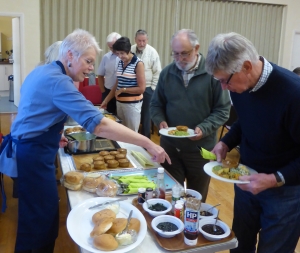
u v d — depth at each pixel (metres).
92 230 1.27
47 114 1.54
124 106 3.55
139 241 1.21
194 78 2.15
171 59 6.73
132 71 3.47
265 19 7.17
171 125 2.29
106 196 1.59
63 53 1.59
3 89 8.99
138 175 1.85
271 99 1.40
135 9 6.30
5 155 1.68
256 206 1.68
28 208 1.66
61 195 3.29
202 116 2.21
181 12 6.58
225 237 1.28
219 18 6.85
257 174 1.44
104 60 4.16
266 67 1.39
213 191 3.60
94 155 2.19
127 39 3.40
